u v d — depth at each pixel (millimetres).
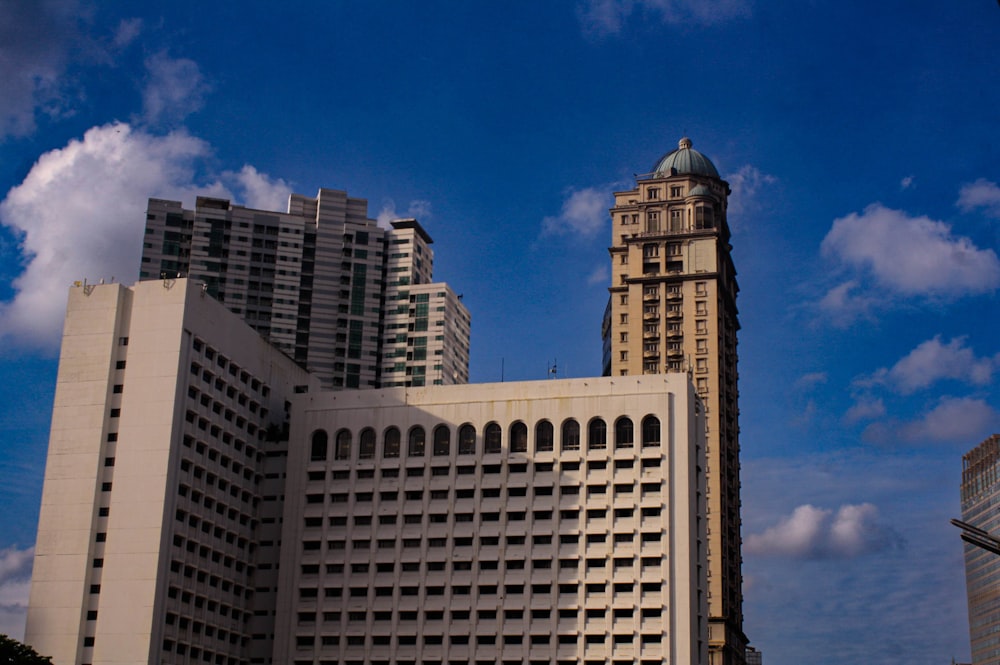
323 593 160125
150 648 141000
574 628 150750
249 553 165875
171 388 150500
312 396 169000
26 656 127000
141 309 155000
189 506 151625
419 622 155625
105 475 149250
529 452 159250
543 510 156375
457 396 164250
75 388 152250
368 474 164000
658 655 147500
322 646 157875
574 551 153875
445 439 163000
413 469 162750
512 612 153375
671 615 149000
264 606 164500
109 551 145625
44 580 145375
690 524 153250
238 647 160875
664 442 155500
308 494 164875
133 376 152125
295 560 162250
